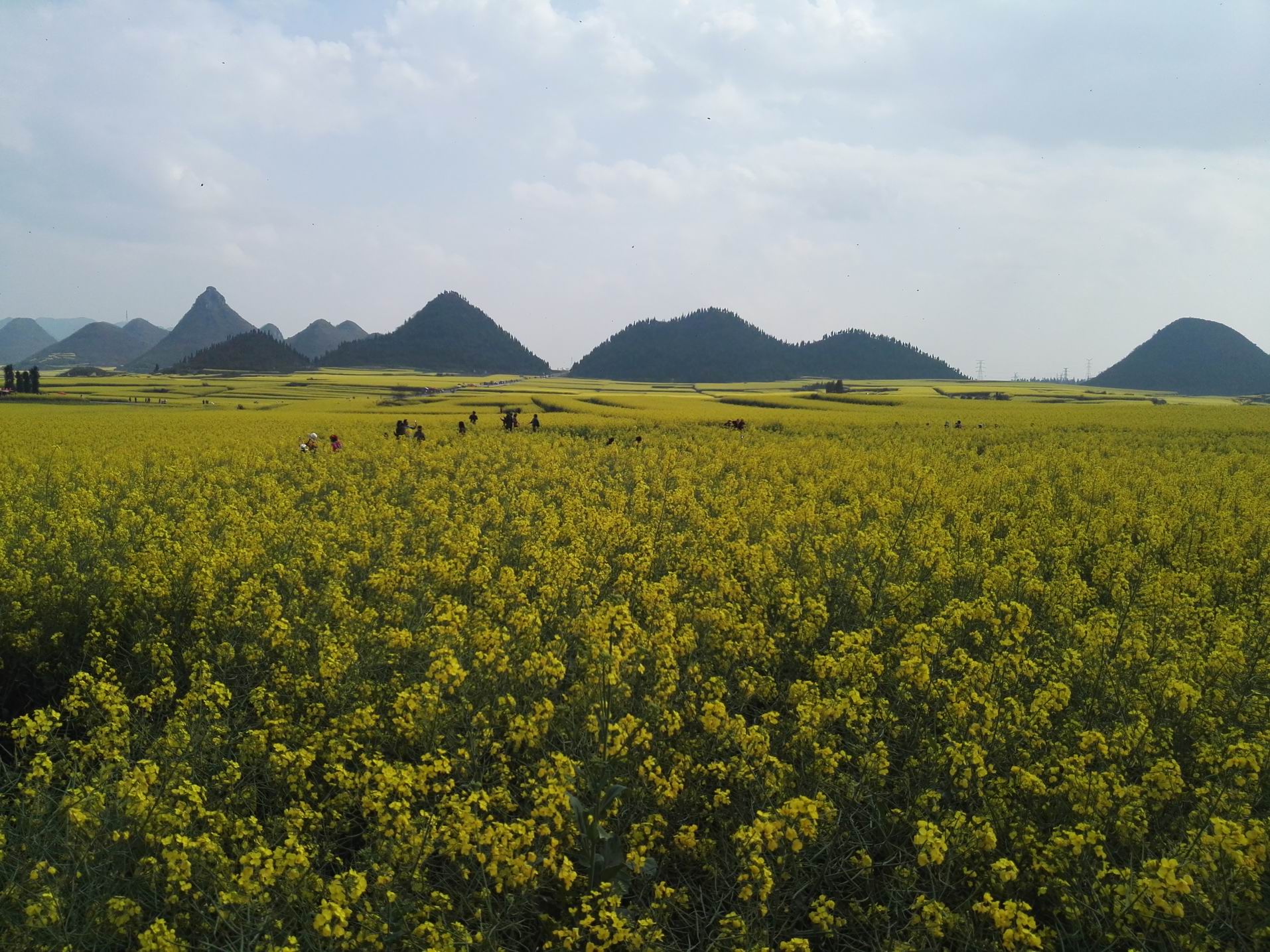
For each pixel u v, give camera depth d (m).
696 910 5.64
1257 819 5.69
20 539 14.41
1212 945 4.72
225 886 5.00
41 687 9.12
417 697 6.98
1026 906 4.76
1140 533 17.33
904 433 51.47
